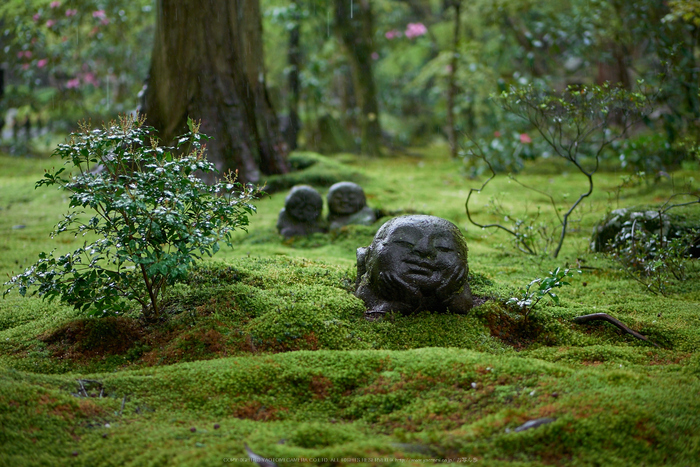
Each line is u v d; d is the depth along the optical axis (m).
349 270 5.45
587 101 6.71
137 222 4.11
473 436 2.84
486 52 16.64
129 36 15.47
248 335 4.16
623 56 13.54
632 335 4.31
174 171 4.19
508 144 12.57
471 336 4.25
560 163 13.27
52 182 4.18
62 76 16.41
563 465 2.65
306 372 3.52
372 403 3.28
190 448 2.79
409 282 4.38
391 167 13.87
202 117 9.73
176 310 4.54
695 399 3.13
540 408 3.03
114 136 4.12
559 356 3.99
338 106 20.31
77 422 3.05
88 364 4.03
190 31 9.50
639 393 3.15
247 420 3.15
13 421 2.95
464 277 4.50
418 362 3.59
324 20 15.96
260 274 5.14
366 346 4.13
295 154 11.82
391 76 22.02
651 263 5.51
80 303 4.24
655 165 10.04
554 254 6.52
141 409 3.26
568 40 12.84
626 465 2.64
